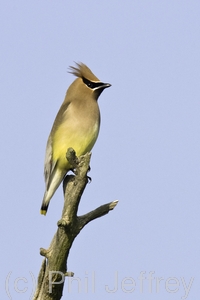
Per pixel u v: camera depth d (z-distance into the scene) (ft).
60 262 34.47
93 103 47.47
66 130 46.62
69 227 34.17
